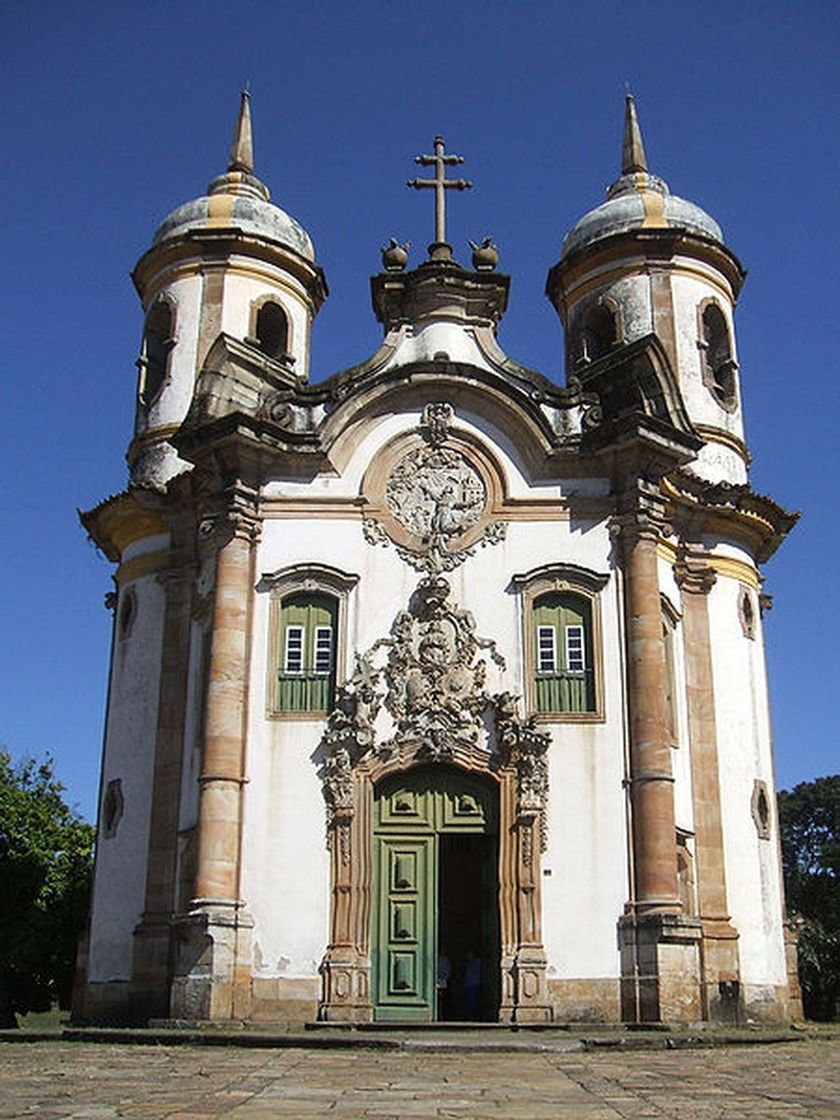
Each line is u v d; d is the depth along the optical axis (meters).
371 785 22.55
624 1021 21.09
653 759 22.36
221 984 21.14
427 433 24.67
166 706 25.23
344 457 24.52
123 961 24.34
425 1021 21.27
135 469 28.78
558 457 24.28
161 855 24.30
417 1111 9.01
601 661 23.20
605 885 21.91
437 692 22.97
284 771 22.64
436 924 22.22
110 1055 15.82
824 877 59.56
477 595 23.72
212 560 24.12
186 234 29.52
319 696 23.27
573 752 22.70
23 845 34.81
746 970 24.20
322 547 24.02
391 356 25.44
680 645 25.36
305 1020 21.31
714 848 24.31
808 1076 12.55
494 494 24.28
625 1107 9.37
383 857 22.53
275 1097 10.02
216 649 23.02
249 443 23.81
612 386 24.97
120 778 25.75
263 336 30.58
